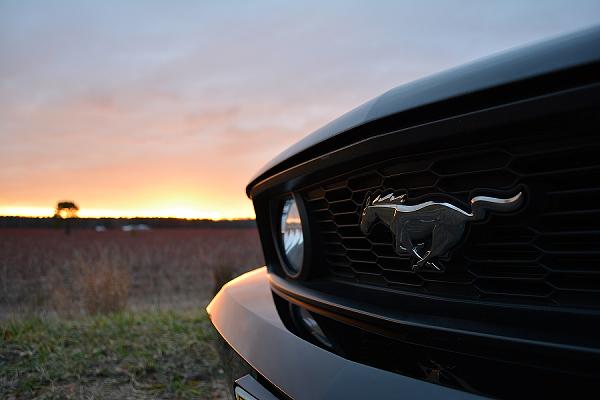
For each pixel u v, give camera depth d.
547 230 0.79
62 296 7.00
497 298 0.88
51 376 3.08
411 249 0.98
